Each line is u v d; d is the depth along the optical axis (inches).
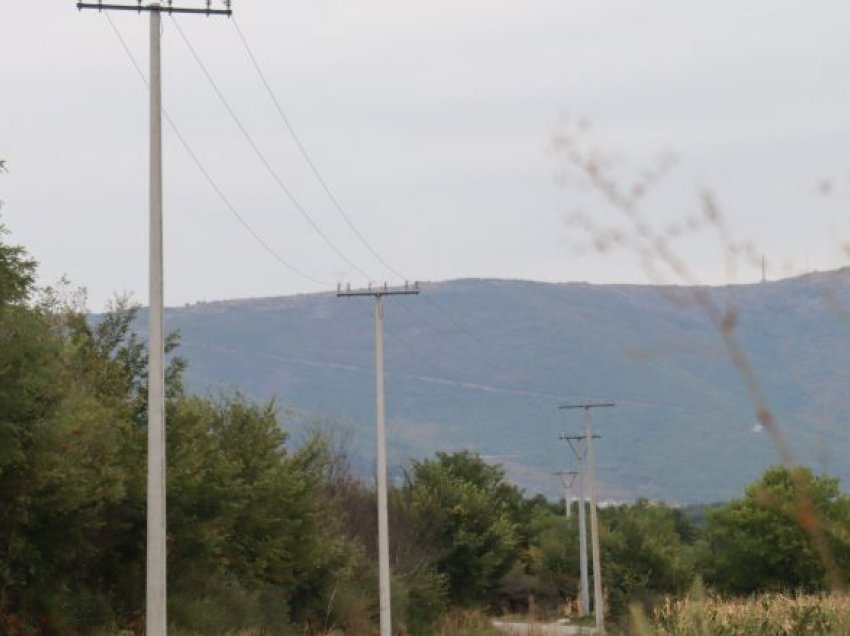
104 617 3897.6
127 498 4109.3
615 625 6594.5
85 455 3548.2
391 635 6530.5
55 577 3718.0
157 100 3393.2
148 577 3213.6
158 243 3351.4
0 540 3383.4
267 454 5521.7
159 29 3412.9
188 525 4480.8
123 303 4618.6
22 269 3038.9
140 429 4404.5
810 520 435.2
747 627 2469.2
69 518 3577.8
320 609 6048.2
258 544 5329.7
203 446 4672.7
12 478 3179.1
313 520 5664.4
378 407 5802.2
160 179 3378.4
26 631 3449.8
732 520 7362.2
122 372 4488.2
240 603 4977.9
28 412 3127.5
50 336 3171.8
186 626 4399.6
